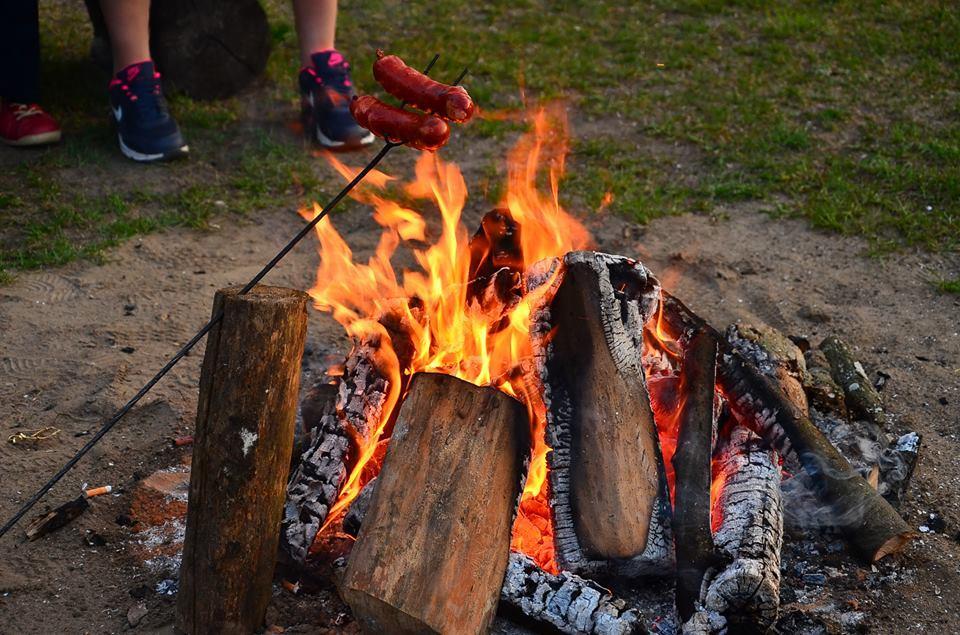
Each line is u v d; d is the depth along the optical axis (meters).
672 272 5.13
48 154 6.10
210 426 2.76
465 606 2.72
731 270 5.15
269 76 7.30
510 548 2.96
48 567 3.24
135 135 6.03
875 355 4.47
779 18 8.24
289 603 3.06
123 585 3.18
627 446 3.11
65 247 5.21
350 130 6.31
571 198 5.83
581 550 2.98
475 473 2.92
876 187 5.90
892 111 6.82
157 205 5.73
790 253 5.32
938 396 4.18
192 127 6.56
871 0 8.52
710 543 2.94
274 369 2.73
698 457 3.13
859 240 5.42
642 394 3.22
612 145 6.47
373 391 3.35
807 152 6.34
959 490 3.63
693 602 2.84
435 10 8.52
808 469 3.28
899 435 3.92
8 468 3.68
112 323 4.62
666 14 8.48
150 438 3.88
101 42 6.87
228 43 6.87
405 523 2.82
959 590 3.17
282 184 5.93
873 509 3.21
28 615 3.06
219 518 2.79
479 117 6.83
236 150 6.35
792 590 3.14
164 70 6.81
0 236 5.32
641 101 7.03
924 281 5.04
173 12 6.68
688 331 3.52
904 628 3.03
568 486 3.07
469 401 3.04
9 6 5.80
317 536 3.13
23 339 4.47
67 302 4.79
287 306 2.71
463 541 2.81
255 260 5.23
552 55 7.74
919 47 7.74
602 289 3.24
